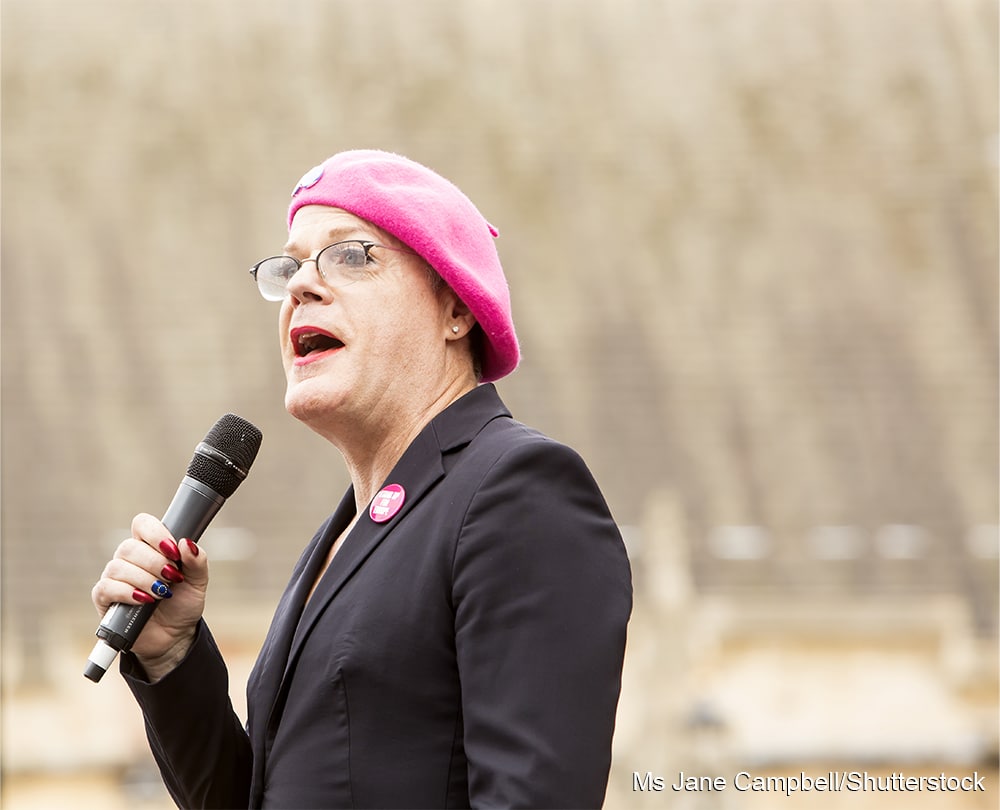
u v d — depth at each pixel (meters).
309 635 6.90
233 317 48.19
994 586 44.44
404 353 7.55
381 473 7.62
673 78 53.56
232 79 52.50
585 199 50.84
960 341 49.44
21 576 43.31
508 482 6.67
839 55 54.41
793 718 42.81
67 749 41.41
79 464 45.56
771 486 46.12
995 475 46.91
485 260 7.88
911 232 51.25
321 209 7.80
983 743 42.59
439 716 6.52
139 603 7.36
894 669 43.47
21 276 48.88
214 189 50.44
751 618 43.47
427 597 6.61
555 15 54.62
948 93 53.72
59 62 52.50
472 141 51.53
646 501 45.44
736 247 50.62
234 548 43.22
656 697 40.97
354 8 54.25
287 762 6.69
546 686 6.19
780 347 48.84
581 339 48.38
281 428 46.06
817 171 52.12
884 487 46.41
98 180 50.44
